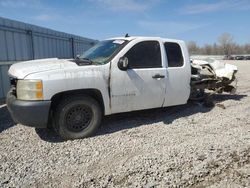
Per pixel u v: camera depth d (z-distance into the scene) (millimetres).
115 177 3320
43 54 12039
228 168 3533
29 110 4184
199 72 7348
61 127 4516
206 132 5070
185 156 3865
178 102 5828
